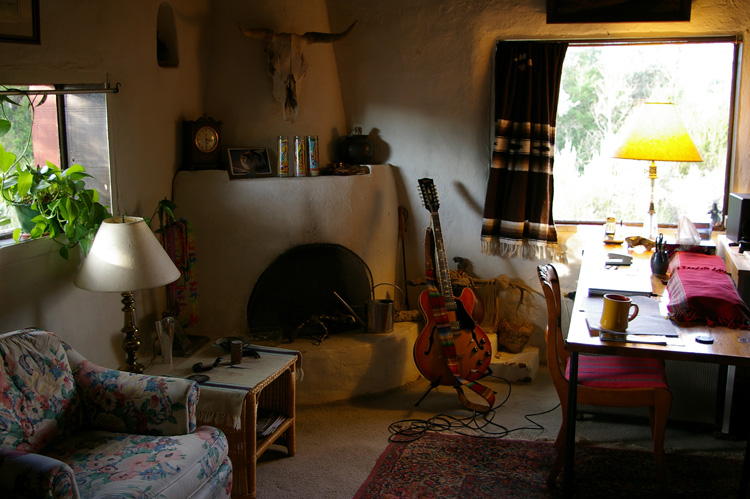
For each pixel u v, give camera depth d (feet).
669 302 8.74
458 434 10.60
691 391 10.43
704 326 8.23
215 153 12.10
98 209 8.93
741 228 10.94
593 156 13.41
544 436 10.46
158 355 10.17
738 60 12.21
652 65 12.82
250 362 9.65
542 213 12.94
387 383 12.32
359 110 13.73
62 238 8.87
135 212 10.44
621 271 10.52
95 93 9.57
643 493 8.71
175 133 11.68
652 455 9.75
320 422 11.16
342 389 11.87
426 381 12.96
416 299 14.11
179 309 11.51
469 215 13.67
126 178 10.16
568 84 13.23
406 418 11.28
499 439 10.37
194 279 11.63
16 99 8.60
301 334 12.26
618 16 12.35
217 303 12.17
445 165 13.57
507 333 13.25
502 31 12.87
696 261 10.50
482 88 13.15
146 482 6.54
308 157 12.44
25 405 7.09
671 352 7.35
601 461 9.58
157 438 7.55
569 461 8.23
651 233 12.27
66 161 9.76
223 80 12.47
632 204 13.38
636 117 11.89
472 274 13.88
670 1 12.12
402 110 13.53
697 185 13.00
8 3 7.79
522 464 9.55
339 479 9.25
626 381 8.66
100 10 9.41
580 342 7.65
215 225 11.93
